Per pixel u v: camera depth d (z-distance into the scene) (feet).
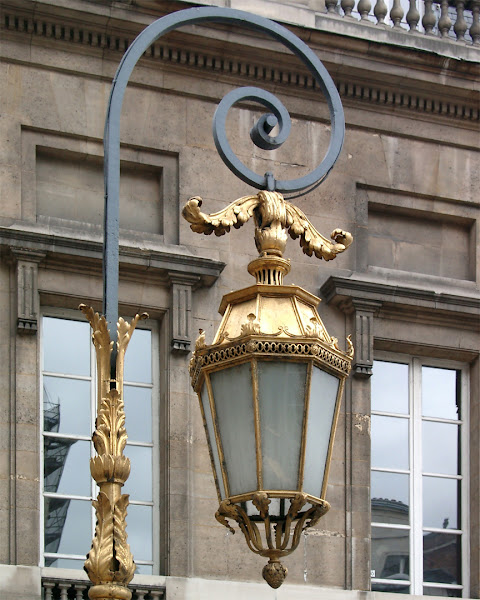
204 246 78.64
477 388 82.64
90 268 76.13
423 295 81.46
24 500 72.64
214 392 38.88
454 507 81.51
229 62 81.05
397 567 79.51
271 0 81.76
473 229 84.94
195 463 76.18
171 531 74.84
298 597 75.56
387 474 80.53
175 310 77.00
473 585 80.28
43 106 77.77
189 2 79.05
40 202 77.15
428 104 84.74
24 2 76.95
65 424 75.31
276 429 38.17
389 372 82.12
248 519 38.34
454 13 87.76
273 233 41.14
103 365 39.11
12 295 74.95
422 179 84.23
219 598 74.33
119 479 38.14
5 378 74.08
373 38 83.10
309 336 38.40
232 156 42.65
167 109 80.12
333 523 77.71
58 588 71.61
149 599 73.46
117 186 41.06
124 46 79.20
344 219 82.28
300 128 82.58
